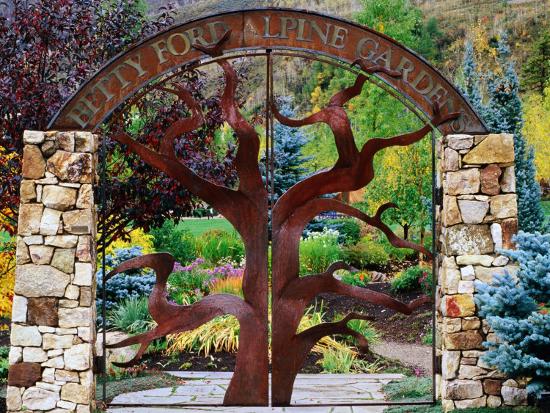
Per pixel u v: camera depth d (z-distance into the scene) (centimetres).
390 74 641
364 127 1991
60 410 606
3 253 945
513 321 562
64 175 616
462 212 637
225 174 877
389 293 1314
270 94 662
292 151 1474
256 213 664
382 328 1144
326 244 1471
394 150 1512
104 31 882
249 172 666
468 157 640
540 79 2850
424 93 646
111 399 727
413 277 1312
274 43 641
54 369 608
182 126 660
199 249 1559
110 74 631
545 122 1984
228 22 639
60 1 836
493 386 628
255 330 659
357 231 1698
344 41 643
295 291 663
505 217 638
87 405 607
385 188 1521
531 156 1097
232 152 888
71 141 618
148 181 858
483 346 622
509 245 636
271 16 640
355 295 667
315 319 1045
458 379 629
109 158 931
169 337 977
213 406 671
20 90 789
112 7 891
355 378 852
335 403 657
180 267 1293
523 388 626
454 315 631
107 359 904
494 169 640
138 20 900
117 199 857
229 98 664
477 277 633
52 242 613
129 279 1100
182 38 636
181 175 662
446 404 629
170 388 786
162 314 657
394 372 912
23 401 606
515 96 1084
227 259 1505
